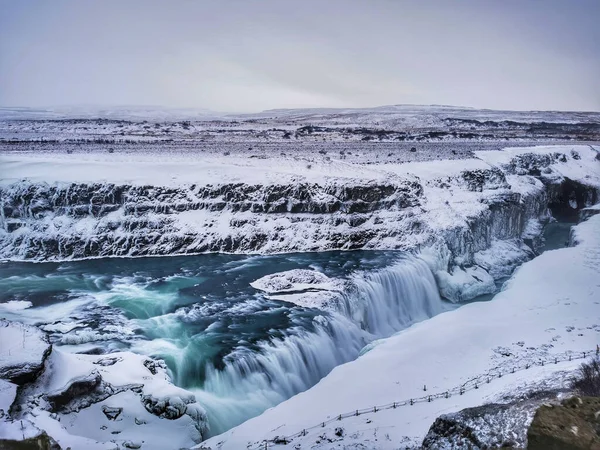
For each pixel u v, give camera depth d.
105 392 29.78
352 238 64.81
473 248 67.94
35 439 20.89
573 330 42.69
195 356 37.47
